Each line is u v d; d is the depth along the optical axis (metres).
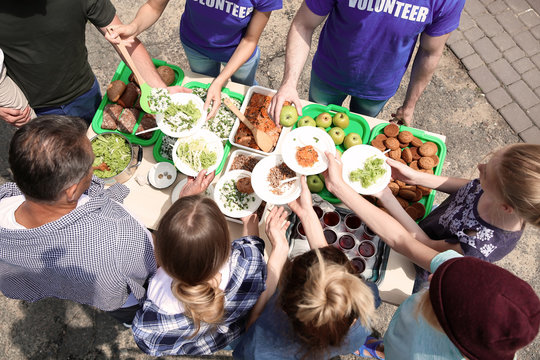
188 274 1.26
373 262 2.06
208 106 2.30
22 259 1.44
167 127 2.18
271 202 2.00
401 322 1.70
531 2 4.23
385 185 2.04
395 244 1.83
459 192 1.83
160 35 4.16
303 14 2.31
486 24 4.15
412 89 2.50
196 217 1.23
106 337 3.03
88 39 4.07
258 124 2.39
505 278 1.21
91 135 2.44
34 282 1.57
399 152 2.36
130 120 2.43
